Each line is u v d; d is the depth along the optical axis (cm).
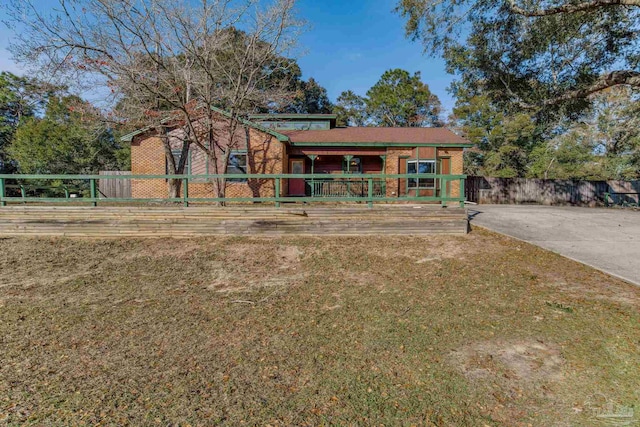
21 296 489
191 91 1234
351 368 311
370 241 768
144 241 773
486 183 1852
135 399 267
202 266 627
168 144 1323
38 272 591
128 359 326
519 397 269
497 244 745
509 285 525
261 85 1464
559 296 480
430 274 579
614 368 306
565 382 288
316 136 1689
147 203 1162
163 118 1197
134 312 438
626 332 371
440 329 387
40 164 2166
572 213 1205
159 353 338
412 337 369
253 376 298
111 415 249
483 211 1227
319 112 3512
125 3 927
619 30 1059
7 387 281
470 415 249
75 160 2253
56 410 254
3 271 593
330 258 666
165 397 269
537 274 572
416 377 296
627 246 729
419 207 826
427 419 245
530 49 1141
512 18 1111
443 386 283
